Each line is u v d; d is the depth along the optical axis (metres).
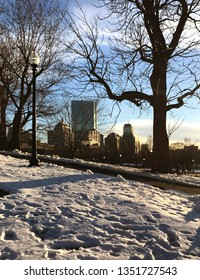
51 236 7.17
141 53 21.14
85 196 10.43
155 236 7.37
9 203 9.14
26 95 31.34
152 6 20.94
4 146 32.62
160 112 21.33
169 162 21.50
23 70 31.06
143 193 11.65
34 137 16.05
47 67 31.27
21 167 15.34
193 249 6.87
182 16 20.98
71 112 46.06
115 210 9.14
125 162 56.84
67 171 14.88
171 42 21.42
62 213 8.58
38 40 30.81
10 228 7.27
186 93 21.62
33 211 8.52
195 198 11.88
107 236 7.26
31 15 30.66
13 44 31.17
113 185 12.47
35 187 11.23
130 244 6.89
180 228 8.05
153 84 21.30
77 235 7.17
